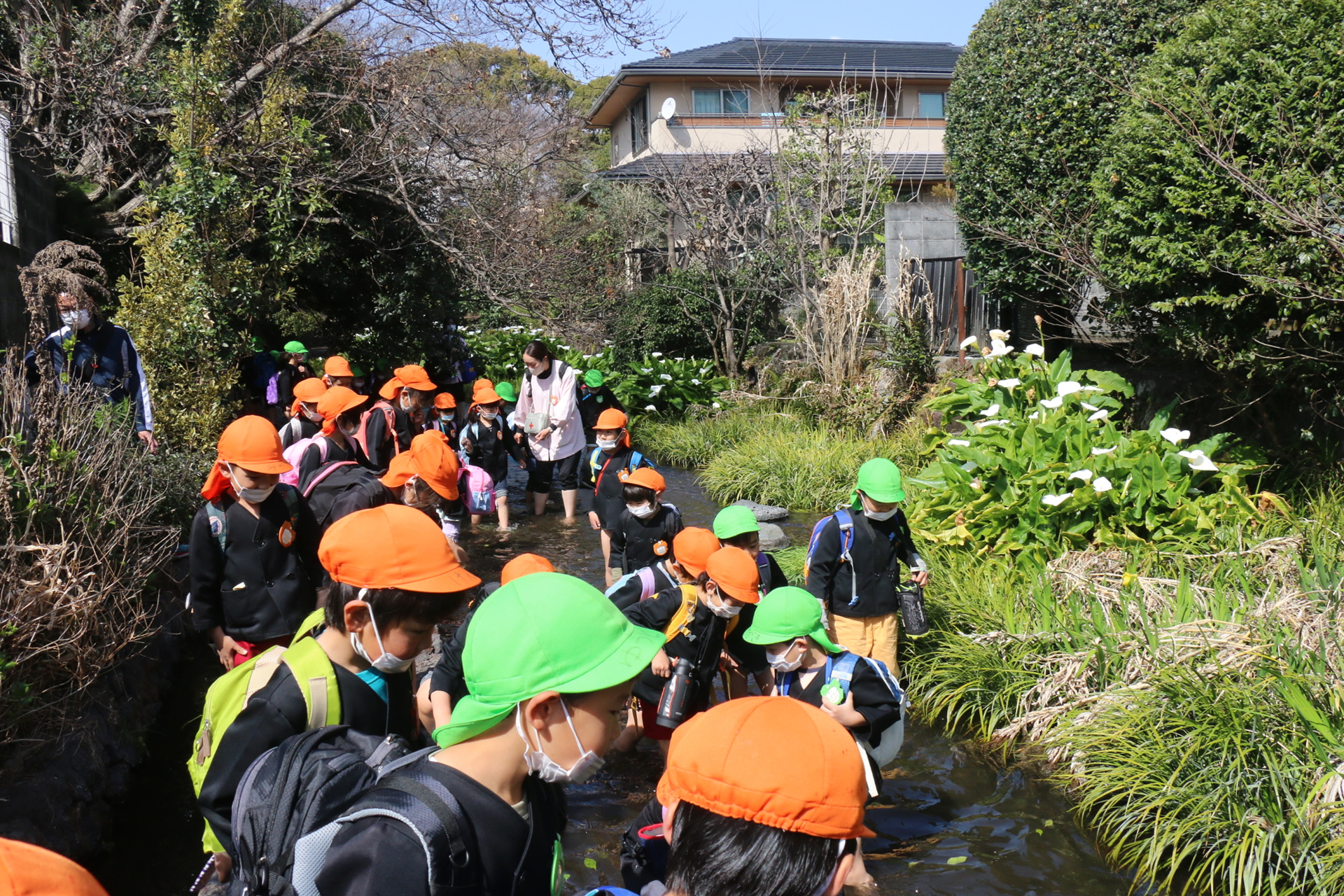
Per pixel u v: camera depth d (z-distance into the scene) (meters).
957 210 10.14
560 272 15.12
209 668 5.92
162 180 12.09
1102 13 8.31
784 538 9.35
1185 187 6.39
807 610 3.86
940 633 5.82
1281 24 6.19
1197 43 6.68
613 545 6.62
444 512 5.27
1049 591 5.71
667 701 4.39
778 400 14.55
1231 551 5.95
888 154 22.55
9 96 12.66
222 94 11.38
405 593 2.37
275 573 4.09
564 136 17.78
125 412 5.92
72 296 6.23
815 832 1.38
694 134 24.62
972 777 4.75
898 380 12.36
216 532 4.03
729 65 24.23
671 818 1.75
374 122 13.27
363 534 2.43
